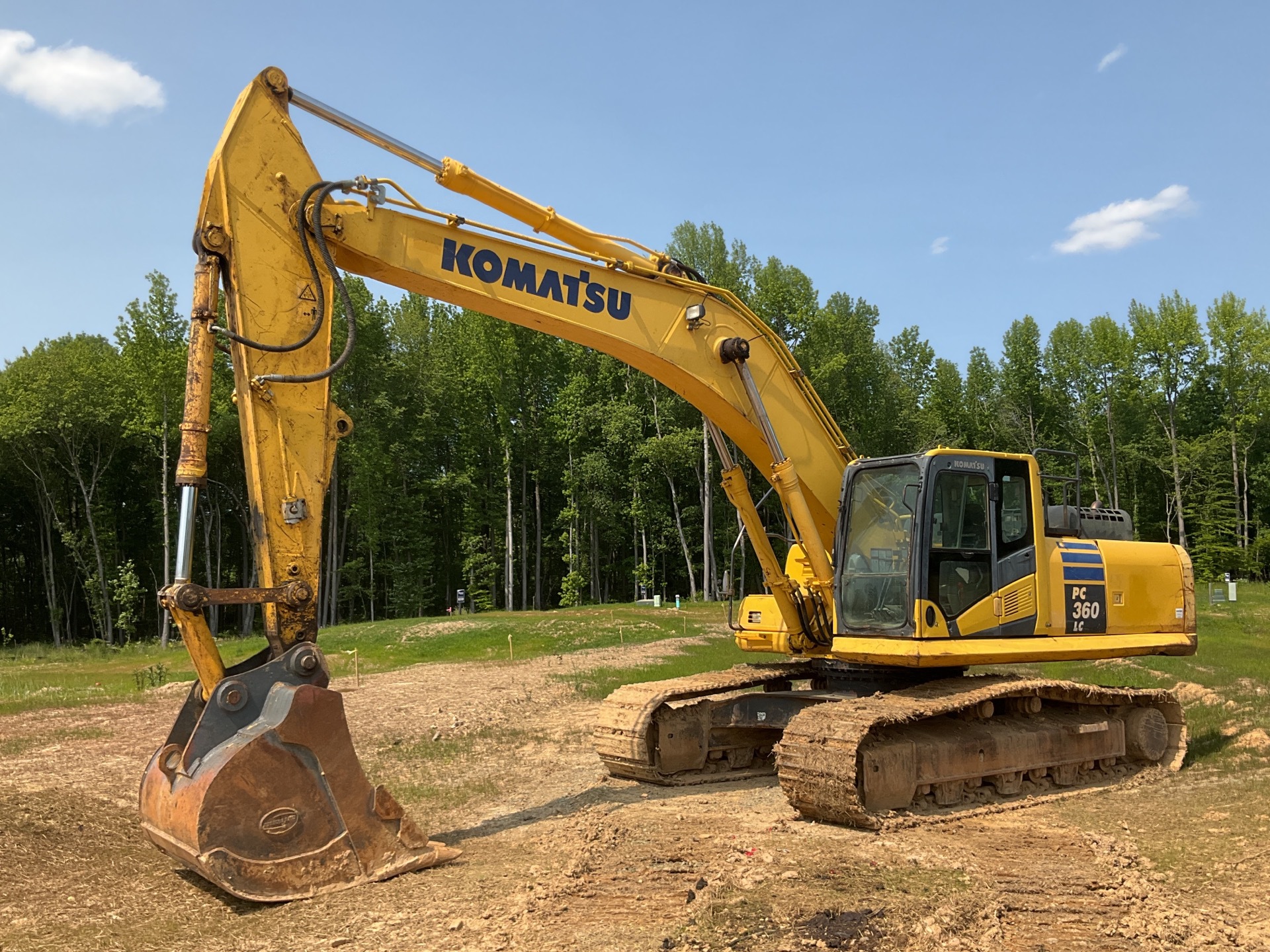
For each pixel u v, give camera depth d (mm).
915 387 68688
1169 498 60812
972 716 9648
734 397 9453
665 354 9031
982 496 9648
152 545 51625
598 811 8703
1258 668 18594
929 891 5977
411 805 9391
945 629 9156
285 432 7016
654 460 49812
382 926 5633
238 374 7004
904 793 8477
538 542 54531
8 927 5699
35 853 7148
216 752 6238
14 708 15977
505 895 6125
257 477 6875
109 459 46562
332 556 47938
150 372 40281
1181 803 9016
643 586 51031
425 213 7766
